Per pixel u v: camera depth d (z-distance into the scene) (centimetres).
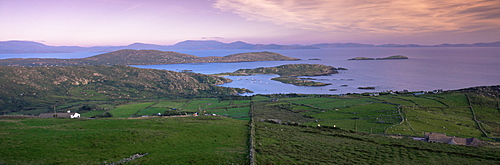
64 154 3847
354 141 6556
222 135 5747
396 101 17262
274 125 8256
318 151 5191
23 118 6675
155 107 16300
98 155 3919
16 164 3372
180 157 4066
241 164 3962
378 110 14600
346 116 13500
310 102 17688
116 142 4519
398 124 11538
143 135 5022
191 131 5744
